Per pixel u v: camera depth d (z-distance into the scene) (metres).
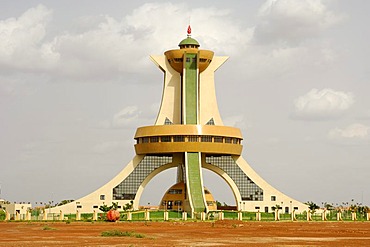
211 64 171.38
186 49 167.25
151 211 149.88
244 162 170.38
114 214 131.62
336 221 146.25
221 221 125.25
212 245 65.75
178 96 170.38
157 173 169.75
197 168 160.00
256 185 169.12
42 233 85.94
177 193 165.88
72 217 151.62
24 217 146.38
